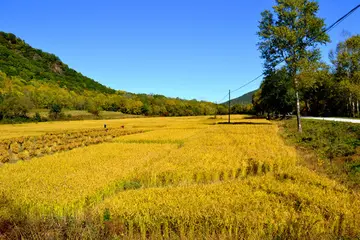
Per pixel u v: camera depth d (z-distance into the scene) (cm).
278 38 4250
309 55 4159
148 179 1844
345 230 995
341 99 8094
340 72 7188
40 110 13500
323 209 1112
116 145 3566
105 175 1802
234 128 5872
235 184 1516
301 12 4238
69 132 6575
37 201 1315
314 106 10831
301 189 1360
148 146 3425
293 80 4353
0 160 3153
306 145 2967
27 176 1853
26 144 4556
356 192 1331
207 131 5316
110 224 1080
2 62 17162
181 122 10212
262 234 978
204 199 1227
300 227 980
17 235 1070
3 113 10519
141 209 1131
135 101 18462
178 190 1410
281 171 1783
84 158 2580
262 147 2962
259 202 1192
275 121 9044
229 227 1013
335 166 1872
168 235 1041
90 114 14512
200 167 2012
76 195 1381
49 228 1092
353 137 2828
